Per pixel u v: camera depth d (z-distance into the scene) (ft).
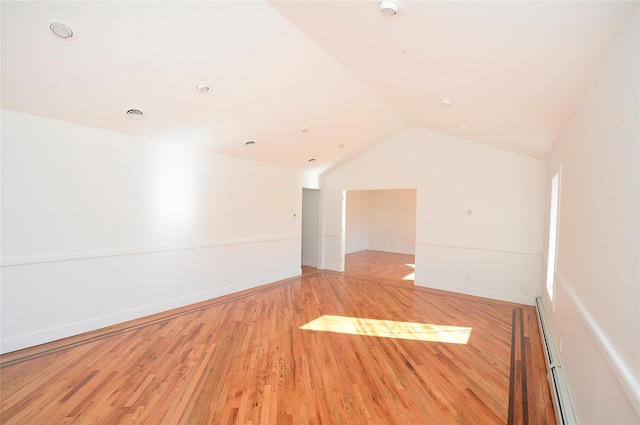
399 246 34.06
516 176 16.24
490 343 11.05
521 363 9.61
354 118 15.62
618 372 3.97
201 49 8.80
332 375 8.77
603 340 4.72
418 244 19.33
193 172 14.88
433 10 5.58
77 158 11.06
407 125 18.92
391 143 20.35
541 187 15.60
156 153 13.43
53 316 10.59
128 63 8.77
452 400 7.70
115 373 8.66
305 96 12.48
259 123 13.78
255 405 7.38
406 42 7.34
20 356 9.48
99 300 11.74
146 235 13.15
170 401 7.47
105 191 11.82
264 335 11.46
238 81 10.57
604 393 4.76
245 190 17.63
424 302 15.93
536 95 7.75
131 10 7.22
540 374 8.97
